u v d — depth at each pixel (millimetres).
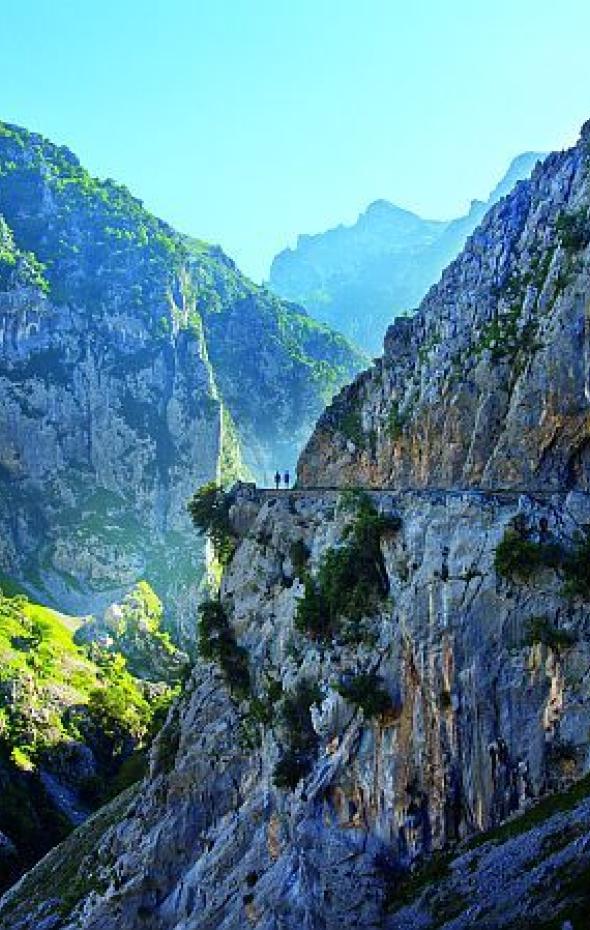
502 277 115875
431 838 74875
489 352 106500
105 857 114312
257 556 106375
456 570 77438
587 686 70000
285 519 105312
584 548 72500
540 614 72750
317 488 117562
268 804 90000
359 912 73750
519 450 94562
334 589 89438
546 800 69250
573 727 69750
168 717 119562
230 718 103375
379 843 77312
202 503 120562
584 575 72125
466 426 108812
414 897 71125
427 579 79000
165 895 100562
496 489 90188
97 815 141625
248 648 104062
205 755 103312
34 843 178375
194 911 91188
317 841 79562
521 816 69875
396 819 76688
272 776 88812
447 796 74188
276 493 115062
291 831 82625
